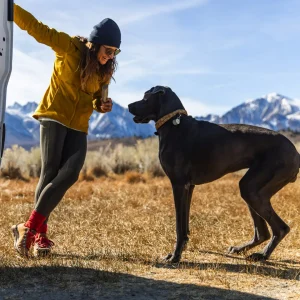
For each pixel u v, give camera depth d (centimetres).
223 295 442
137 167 2075
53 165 559
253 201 578
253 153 586
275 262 584
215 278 498
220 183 1479
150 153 2052
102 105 577
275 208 947
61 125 555
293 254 625
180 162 589
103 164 2067
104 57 559
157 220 827
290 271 536
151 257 586
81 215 880
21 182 1700
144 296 437
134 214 905
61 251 618
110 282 475
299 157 595
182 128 596
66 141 564
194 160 589
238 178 1769
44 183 563
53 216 868
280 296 441
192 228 770
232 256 614
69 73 557
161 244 652
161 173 1964
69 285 464
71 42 553
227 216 874
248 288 466
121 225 778
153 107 605
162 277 499
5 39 465
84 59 554
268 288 467
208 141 588
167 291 452
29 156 2003
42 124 559
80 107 562
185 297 436
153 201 1096
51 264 527
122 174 2008
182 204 584
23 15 530
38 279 482
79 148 562
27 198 1195
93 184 1562
